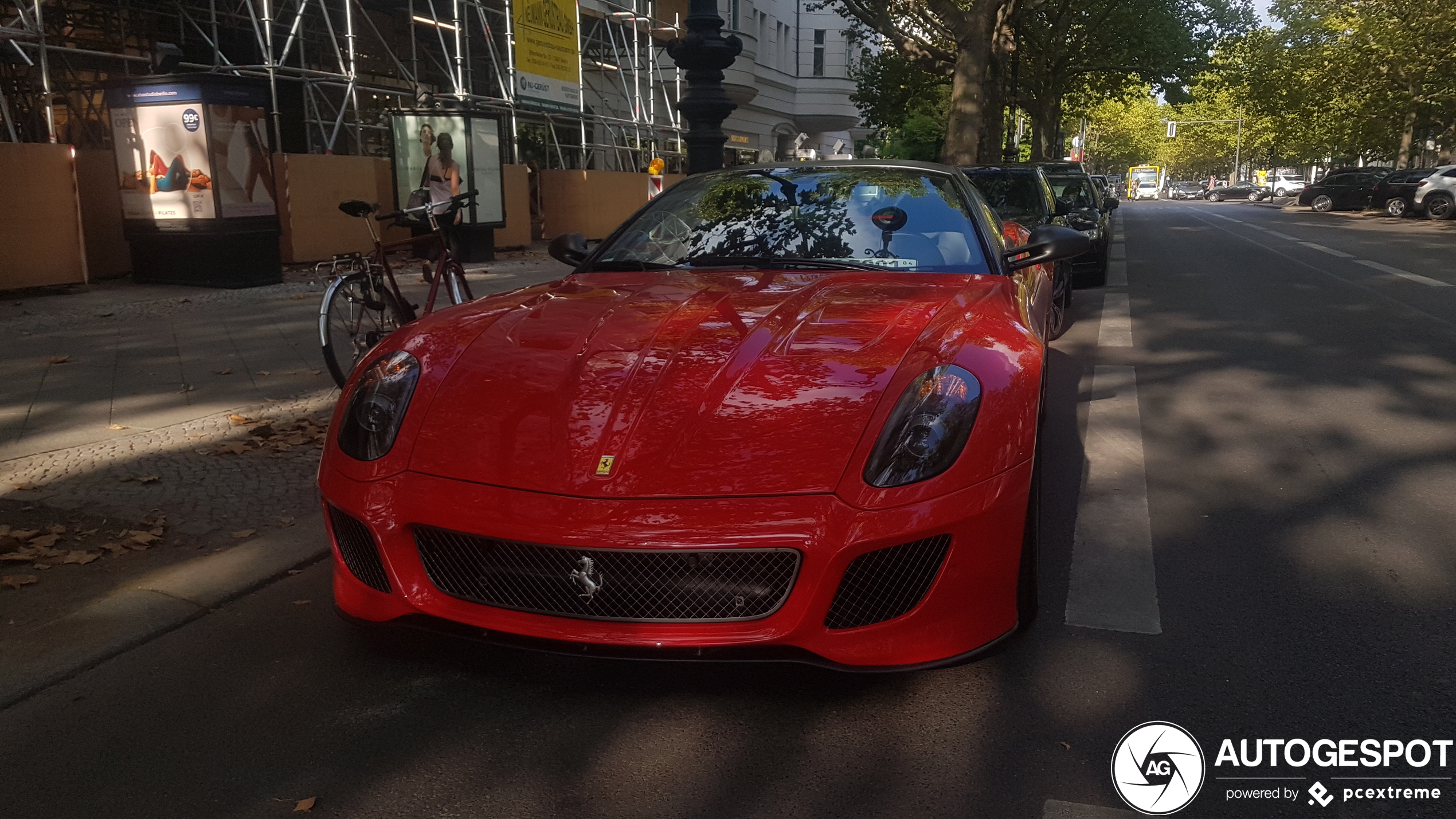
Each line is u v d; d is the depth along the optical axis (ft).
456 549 7.71
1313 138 162.91
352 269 18.35
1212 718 7.70
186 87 33.58
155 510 12.42
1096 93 145.69
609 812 6.61
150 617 9.49
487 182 48.39
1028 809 6.59
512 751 7.33
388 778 7.01
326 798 6.80
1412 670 8.40
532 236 66.03
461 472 7.72
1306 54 132.16
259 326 26.99
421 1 64.59
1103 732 7.50
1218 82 139.74
